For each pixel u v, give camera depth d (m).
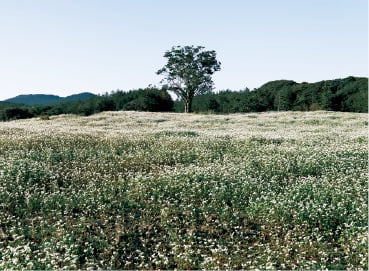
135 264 8.95
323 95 67.31
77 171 16.25
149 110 77.62
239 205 12.26
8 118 67.56
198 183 13.79
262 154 19.55
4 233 10.16
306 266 8.48
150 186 13.84
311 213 10.85
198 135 27.55
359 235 9.70
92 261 8.73
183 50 73.88
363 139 24.19
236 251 9.30
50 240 9.73
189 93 76.69
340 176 14.92
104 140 23.48
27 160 16.73
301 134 27.95
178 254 9.36
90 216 11.47
